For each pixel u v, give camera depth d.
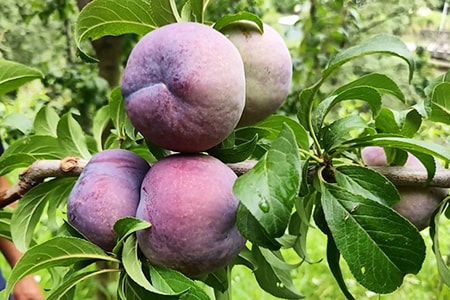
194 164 0.30
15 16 2.06
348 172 0.32
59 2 1.67
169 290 0.28
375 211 0.30
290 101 1.52
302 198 0.36
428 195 0.35
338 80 1.88
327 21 1.69
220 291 0.36
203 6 0.32
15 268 0.28
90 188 0.31
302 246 0.38
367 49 0.32
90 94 1.34
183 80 0.28
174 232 0.29
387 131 0.36
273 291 0.39
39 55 2.09
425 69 2.11
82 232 0.31
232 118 0.30
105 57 1.00
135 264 0.29
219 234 0.29
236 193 0.26
